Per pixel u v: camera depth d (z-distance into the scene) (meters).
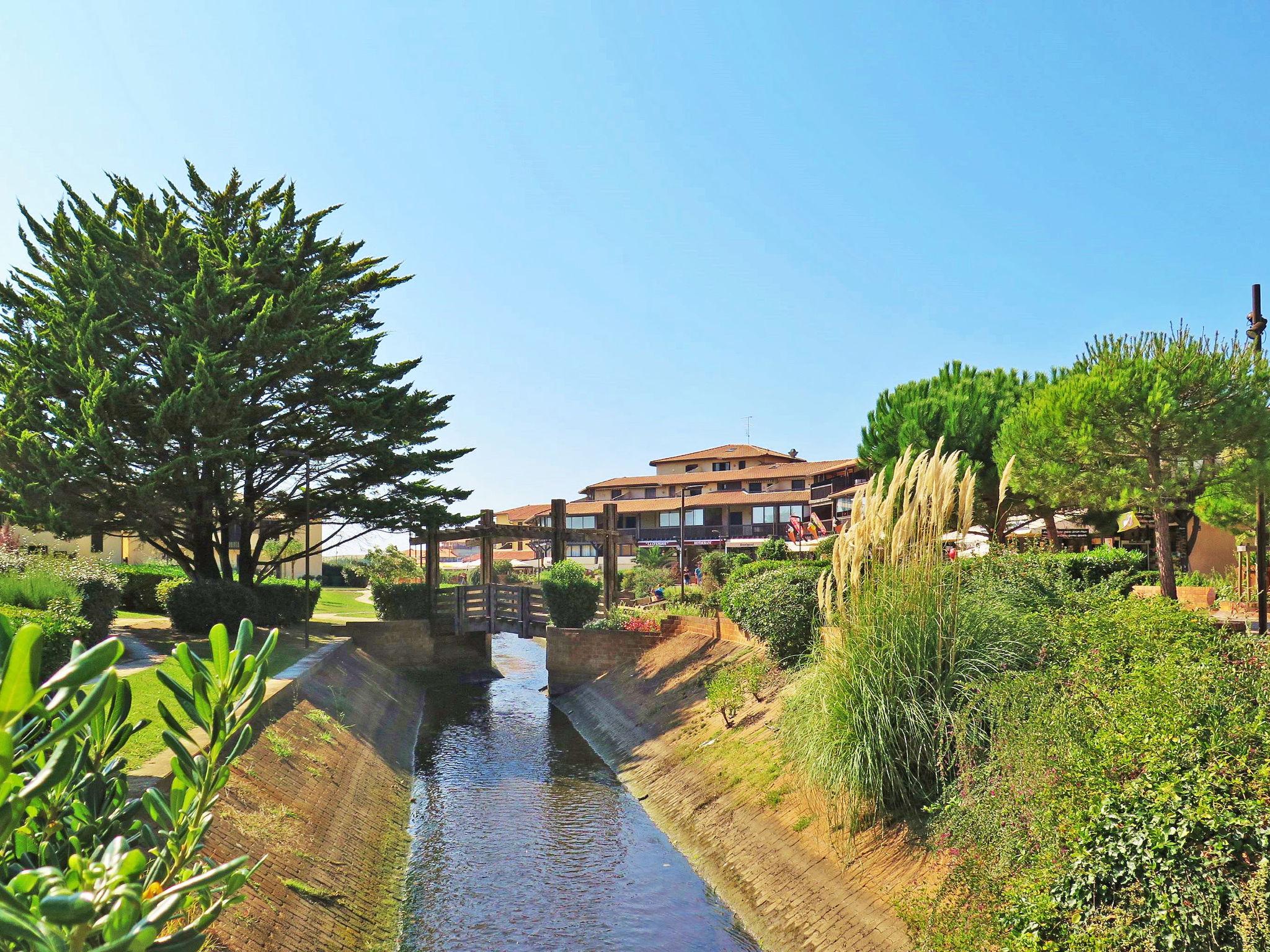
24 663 1.27
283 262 25.31
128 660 16.34
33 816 2.26
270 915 7.89
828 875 8.60
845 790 8.68
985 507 23.89
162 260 23.16
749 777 12.06
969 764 7.46
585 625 26.75
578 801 14.91
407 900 10.51
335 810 11.66
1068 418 16.03
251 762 10.72
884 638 8.72
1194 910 4.89
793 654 14.55
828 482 49.91
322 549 29.25
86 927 1.57
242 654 2.32
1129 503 15.66
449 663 30.20
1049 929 5.48
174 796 2.22
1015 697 7.56
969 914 6.33
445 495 30.66
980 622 8.87
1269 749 5.46
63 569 17.75
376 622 28.89
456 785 16.06
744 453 65.94
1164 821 5.25
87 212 23.86
